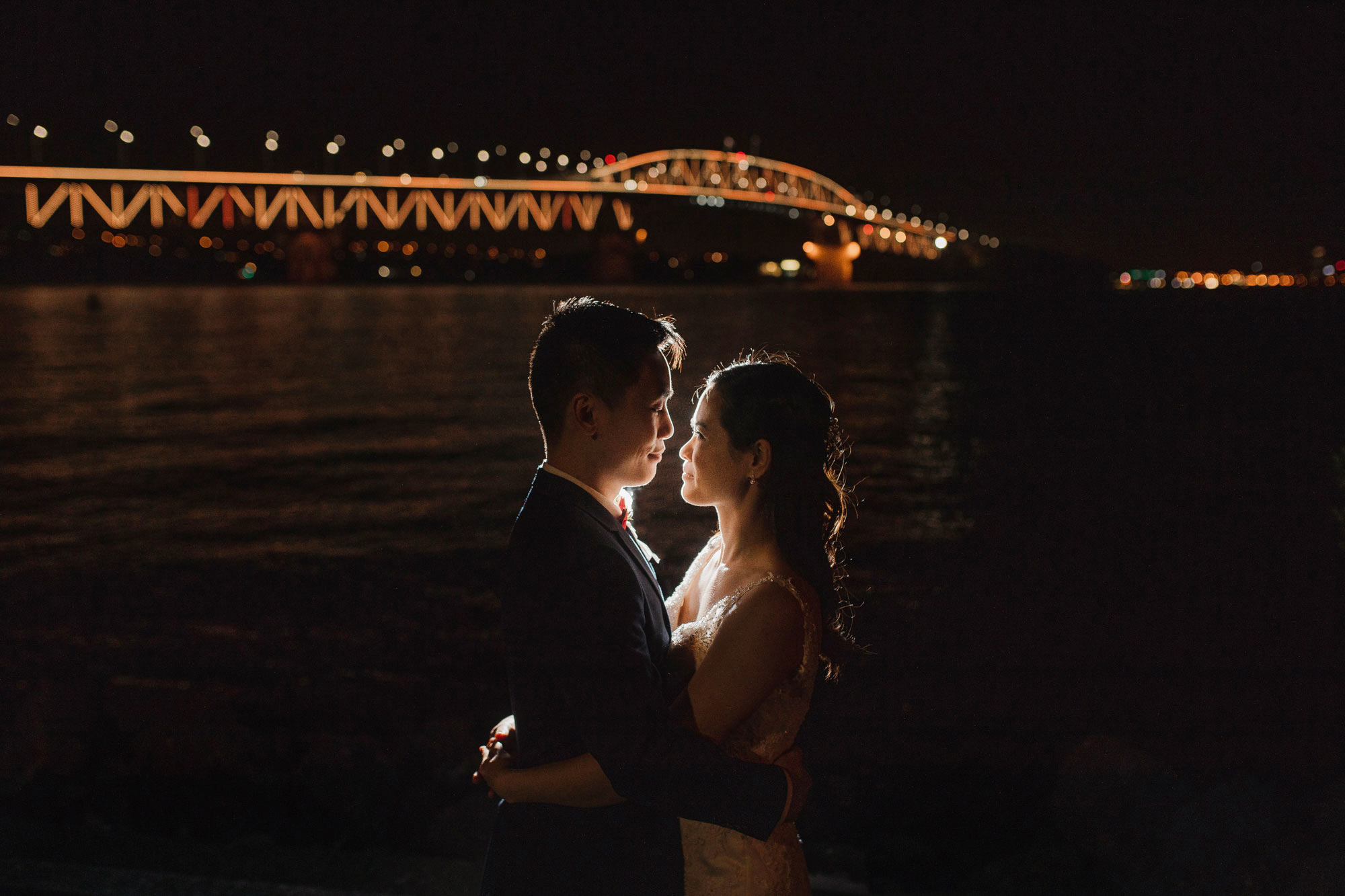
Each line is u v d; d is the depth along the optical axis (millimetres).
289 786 2859
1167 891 2244
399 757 3074
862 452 20062
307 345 47969
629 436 1107
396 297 106562
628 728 1012
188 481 15969
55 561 10336
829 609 1198
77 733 3150
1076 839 2580
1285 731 4504
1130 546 11430
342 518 12797
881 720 4387
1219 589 9227
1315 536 11859
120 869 1785
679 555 7410
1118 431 23156
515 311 79875
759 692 1095
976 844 2746
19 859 1844
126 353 43594
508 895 1143
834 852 2531
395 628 7352
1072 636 7480
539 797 1072
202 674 5984
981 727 4395
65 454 18922
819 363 41469
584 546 1072
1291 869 2168
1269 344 57719
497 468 17219
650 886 1116
